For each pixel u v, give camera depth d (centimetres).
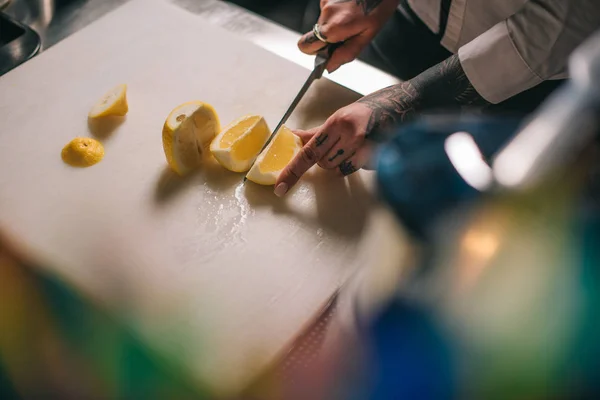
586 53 36
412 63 136
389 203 42
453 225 39
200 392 78
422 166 42
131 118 112
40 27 131
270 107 114
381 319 42
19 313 84
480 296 38
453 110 102
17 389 79
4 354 81
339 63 119
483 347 38
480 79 100
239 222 96
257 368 79
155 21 129
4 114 112
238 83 118
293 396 71
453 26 122
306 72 119
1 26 129
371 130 96
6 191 101
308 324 85
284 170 98
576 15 91
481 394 39
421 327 40
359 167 99
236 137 103
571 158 36
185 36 126
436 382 39
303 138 106
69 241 94
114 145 107
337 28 115
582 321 36
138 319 84
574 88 36
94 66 120
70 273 90
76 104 114
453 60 102
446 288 39
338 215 97
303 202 99
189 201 99
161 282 89
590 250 36
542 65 98
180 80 118
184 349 81
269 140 105
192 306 86
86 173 103
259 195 100
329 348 66
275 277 90
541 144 36
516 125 49
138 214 97
